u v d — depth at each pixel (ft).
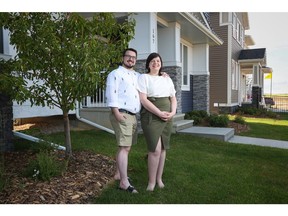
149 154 10.08
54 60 10.79
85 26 10.86
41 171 10.00
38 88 11.43
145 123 9.98
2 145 13.78
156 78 10.16
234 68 50.52
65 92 11.66
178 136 21.24
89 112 24.11
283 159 15.43
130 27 12.55
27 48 10.49
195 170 12.68
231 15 46.65
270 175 12.46
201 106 37.04
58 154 13.17
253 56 52.39
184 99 34.83
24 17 10.56
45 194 8.96
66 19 11.01
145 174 11.83
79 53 10.34
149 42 21.47
